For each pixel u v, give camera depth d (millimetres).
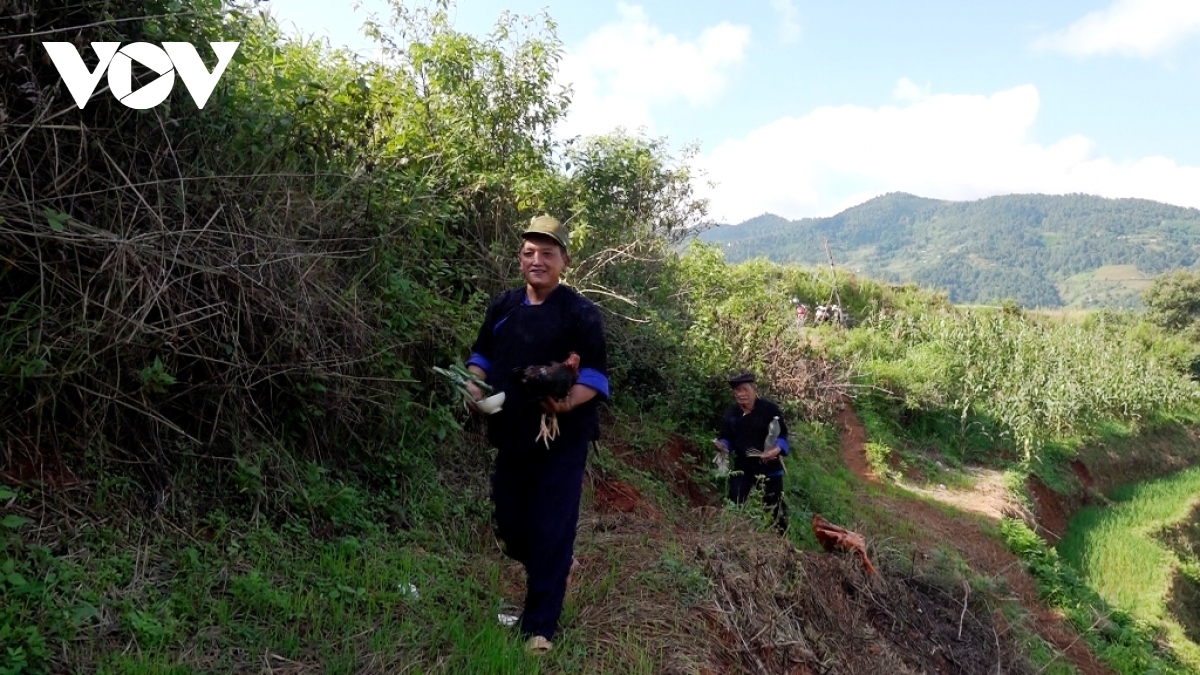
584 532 5695
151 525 3848
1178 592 14969
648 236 10141
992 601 9391
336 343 4898
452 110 8227
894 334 22031
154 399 4066
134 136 4266
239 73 5199
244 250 4371
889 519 11398
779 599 5730
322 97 5863
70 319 3812
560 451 4117
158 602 3467
